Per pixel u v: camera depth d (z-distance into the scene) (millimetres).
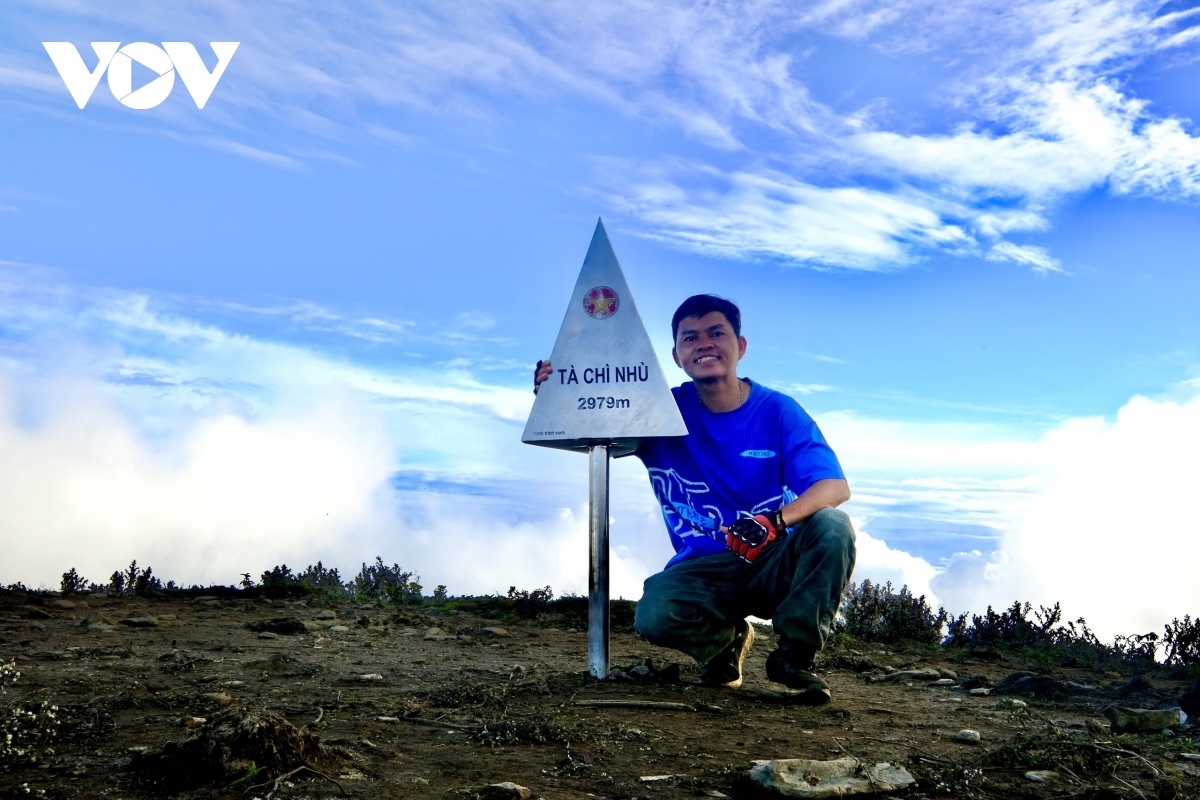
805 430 4785
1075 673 6980
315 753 2740
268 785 2498
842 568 4484
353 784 2580
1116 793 2865
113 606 8031
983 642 8656
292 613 8102
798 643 4496
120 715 3422
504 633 7391
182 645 5762
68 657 5020
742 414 4922
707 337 4895
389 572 10305
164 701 3684
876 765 2998
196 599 8953
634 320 4949
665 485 5012
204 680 4387
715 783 2857
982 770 3150
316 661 5297
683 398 5086
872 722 4062
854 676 5902
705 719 3883
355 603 9234
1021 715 4168
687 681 4930
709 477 4914
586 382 4945
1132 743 3656
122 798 2404
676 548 5012
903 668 6566
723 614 4695
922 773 3057
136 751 2832
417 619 8094
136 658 5098
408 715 3598
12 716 3123
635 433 4832
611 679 4797
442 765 2879
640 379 4891
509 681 4621
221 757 2576
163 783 2527
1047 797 2863
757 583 4707
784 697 4527
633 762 3062
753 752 3293
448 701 3943
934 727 3998
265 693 4066
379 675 4816
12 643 5516
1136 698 5105
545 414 4965
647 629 4672
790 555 4613
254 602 8906
